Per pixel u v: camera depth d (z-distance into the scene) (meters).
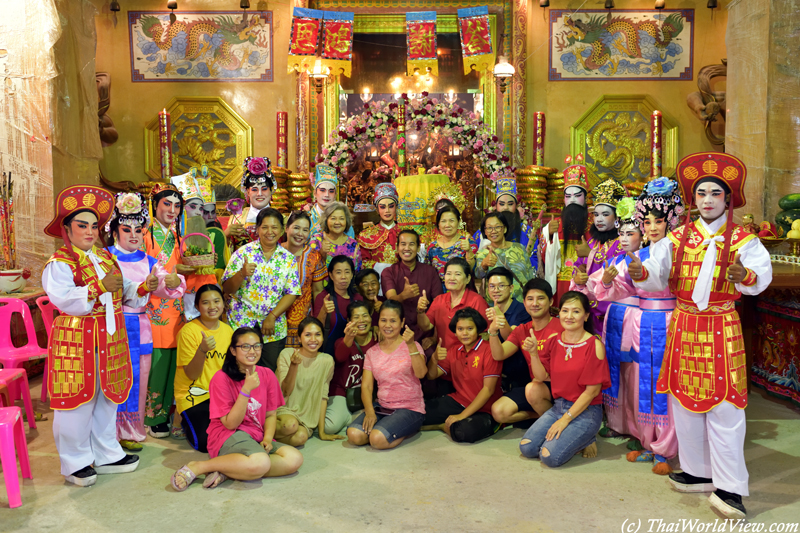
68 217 3.07
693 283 2.86
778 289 4.62
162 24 7.47
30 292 4.88
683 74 7.50
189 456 3.59
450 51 7.57
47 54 5.34
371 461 3.46
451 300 4.27
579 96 7.56
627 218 3.47
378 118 6.66
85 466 3.18
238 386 3.31
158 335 3.87
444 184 5.74
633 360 3.49
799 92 5.56
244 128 7.58
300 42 7.00
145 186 6.66
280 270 4.02
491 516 2.78
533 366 3.68
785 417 4.24
